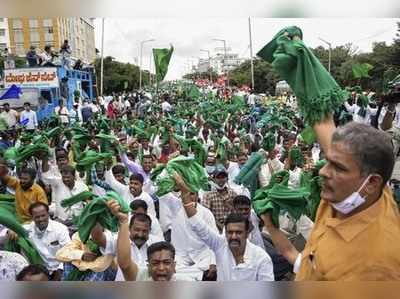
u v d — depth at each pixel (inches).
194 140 362.6
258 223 205.2
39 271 130.1
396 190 144.7
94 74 1021.8
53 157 350.3
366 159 58.9
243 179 261.9
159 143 502.9
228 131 682.2
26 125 640.4
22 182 247.8
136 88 1519.4
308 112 71.0
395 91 204.4
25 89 748.0
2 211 127.0
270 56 75.3
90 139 363.6
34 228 202.2
